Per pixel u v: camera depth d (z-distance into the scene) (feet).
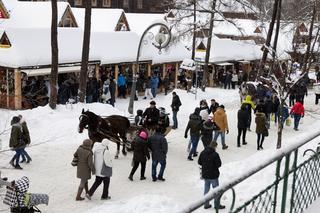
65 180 47.75
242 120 66.33
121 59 105.91
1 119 68.69
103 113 78.95
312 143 49.67
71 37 99.60
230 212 14.05
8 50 85.05
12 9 115.24
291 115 88.12
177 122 77.25
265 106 79.82
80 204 41.39
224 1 121.29
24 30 88.74
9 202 36.14
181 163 56.75
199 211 33.35
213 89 125.29
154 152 48.60
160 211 38.32
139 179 49.73
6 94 84.79
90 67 101.65
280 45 149.28
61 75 98.63
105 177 42.24
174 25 122.52
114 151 60.03
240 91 101.14
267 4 171.12
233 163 53.67
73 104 79.61
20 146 49.60
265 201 19.98
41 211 39.42
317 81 140.56
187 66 111.96
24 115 70.95
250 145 68.28
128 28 137.59
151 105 60.34
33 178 47.75
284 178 17.13
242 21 192.75
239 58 143.64
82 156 41.45
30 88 86.22
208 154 40.22
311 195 20.89
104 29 131.85
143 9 234.58
